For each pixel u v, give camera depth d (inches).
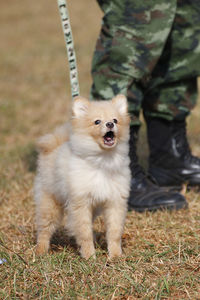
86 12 1130.0
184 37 237.3
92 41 827.4
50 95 538.6
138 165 244.5
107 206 185.2
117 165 182.1
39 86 581.3
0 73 653.9
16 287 158.9
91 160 180.4
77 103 187.5
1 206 253.3
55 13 1154.0
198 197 251.9
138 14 207.3
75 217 181.2
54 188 190.4
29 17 1121.4
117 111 189.3
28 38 904.9
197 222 214.4
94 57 221.9
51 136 202.2
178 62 241.4
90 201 181.8
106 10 217.3
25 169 312.7
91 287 155.9
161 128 259.0
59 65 688.4
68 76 624.7
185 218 222.4
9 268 172.2
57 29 979.3
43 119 450.3
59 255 181.8
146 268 168.4
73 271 167.8
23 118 456.8
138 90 224.7
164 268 169.0
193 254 178.5
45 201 194.9
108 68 214.4
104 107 187.5
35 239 207.3
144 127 388.2
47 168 194.1
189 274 162.6
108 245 184.2
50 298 149.3
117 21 210.7
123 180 184.7
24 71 661.3
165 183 262.2
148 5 206.1
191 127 382.3
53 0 1320.1
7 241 203.2
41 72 650.2
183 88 251.1
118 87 212.5
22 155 340.2
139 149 328.8
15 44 854.5
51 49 796.6
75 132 184.1
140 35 207.8
